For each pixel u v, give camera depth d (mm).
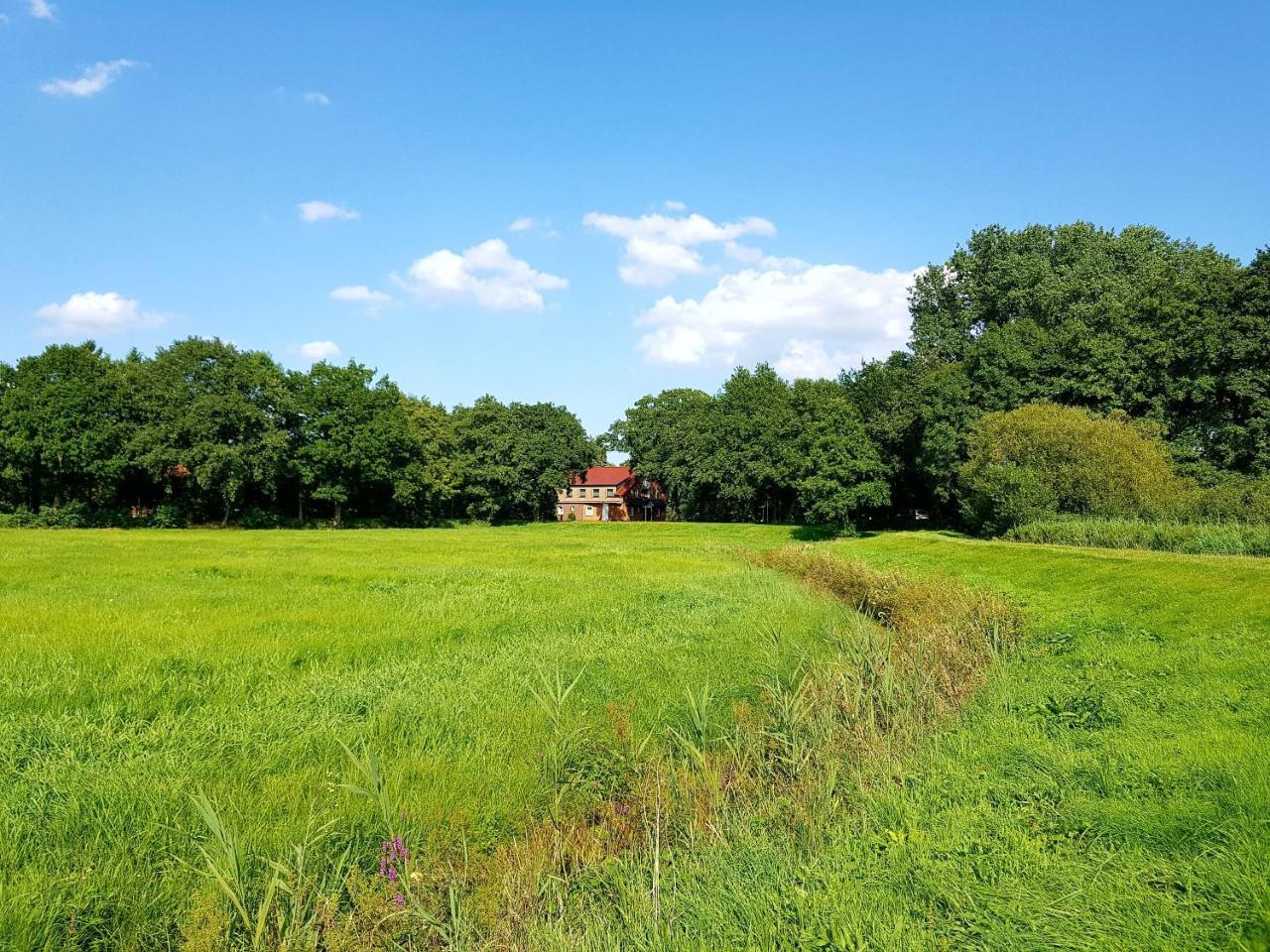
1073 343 46500
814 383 75188
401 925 5531
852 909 5312
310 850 6258
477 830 6961
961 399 48938
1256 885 5102
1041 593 20672
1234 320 38812
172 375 64750
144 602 17547
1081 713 9367
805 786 7660
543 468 88562
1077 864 5742
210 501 69750
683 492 85812
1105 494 34344
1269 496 29531
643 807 7465
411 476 75188
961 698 10719
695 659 13023
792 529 65750
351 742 8570
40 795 6895
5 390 61750
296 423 70688
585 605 18531
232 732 8641
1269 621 13328
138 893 5656
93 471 60125
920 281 64500
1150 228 56000
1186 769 7207
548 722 9438
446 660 12367
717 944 5129
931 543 36594
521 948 5516
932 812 6953
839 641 13992
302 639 13625
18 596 18422
